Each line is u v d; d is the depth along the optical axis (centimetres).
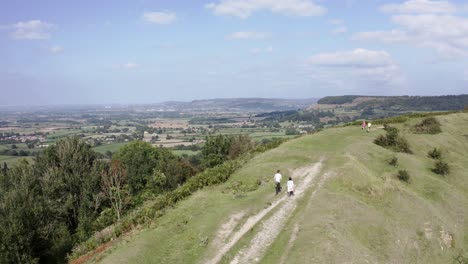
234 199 4131
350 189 4325
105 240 4175
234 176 5078
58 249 4712
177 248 3272
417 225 4038
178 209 4138
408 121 8488
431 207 4462
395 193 4500
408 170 5503
